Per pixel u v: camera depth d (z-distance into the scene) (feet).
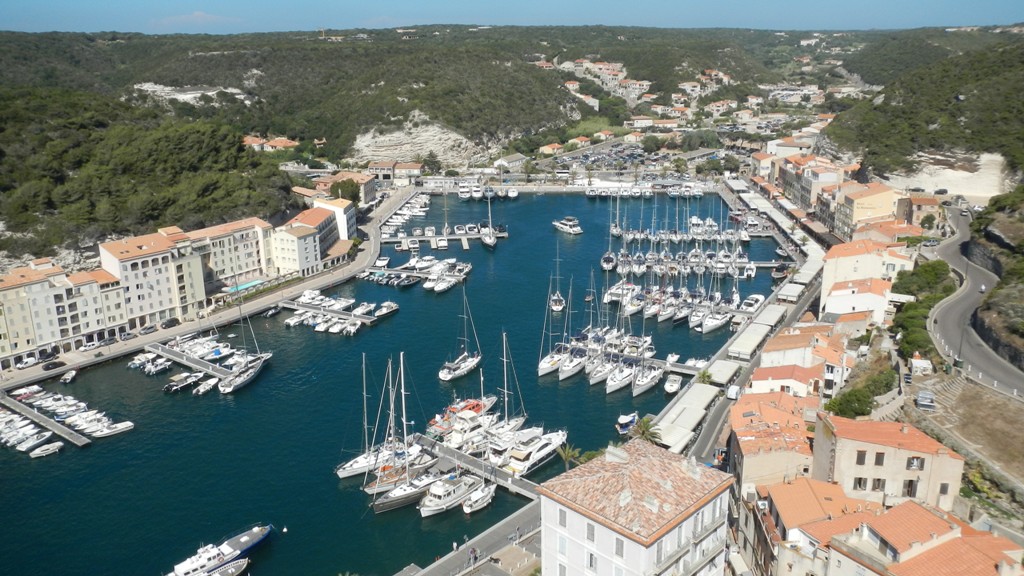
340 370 532.32
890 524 229.25
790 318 592.19
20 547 344.28
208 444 433.48
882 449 279.69
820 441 299.58
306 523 358.43
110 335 592.60
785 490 277.44
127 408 481.46
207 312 641.40
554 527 233.14
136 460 417.69
